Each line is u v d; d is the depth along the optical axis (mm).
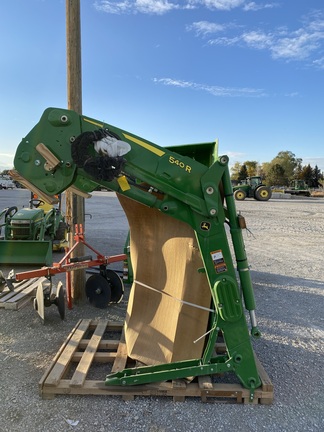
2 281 4668
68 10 4738
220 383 3188
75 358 3521
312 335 4484
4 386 3182
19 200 25750
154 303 3555
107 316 4797
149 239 3541
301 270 7750
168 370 3025
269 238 11953
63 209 16453
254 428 2738
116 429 2686
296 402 3080
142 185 2967
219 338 4168
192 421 2789
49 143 2754
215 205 2826
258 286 6484
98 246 9461
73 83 4848
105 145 2619
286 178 86438
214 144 3285
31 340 4082
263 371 3256
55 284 5844
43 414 2820
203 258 2902
